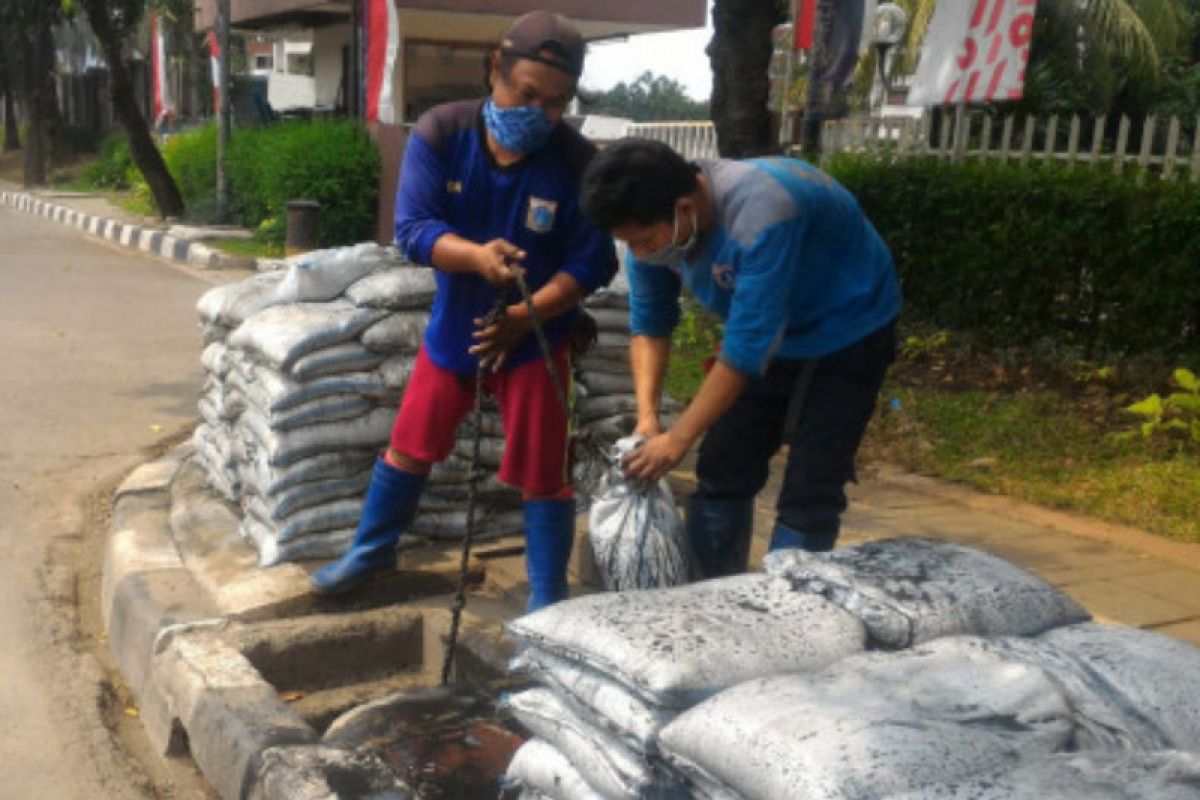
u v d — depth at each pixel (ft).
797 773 5.60
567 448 11.24
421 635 11.97
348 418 12.72
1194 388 20.33
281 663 11.23
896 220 27.58
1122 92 45.96
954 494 17.87
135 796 9.84
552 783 7.52
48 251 46.24
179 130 83.15
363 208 45.01
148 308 33.04
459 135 10.69
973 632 7.19
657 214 8.83
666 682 6.43
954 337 26.68
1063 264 24.40
